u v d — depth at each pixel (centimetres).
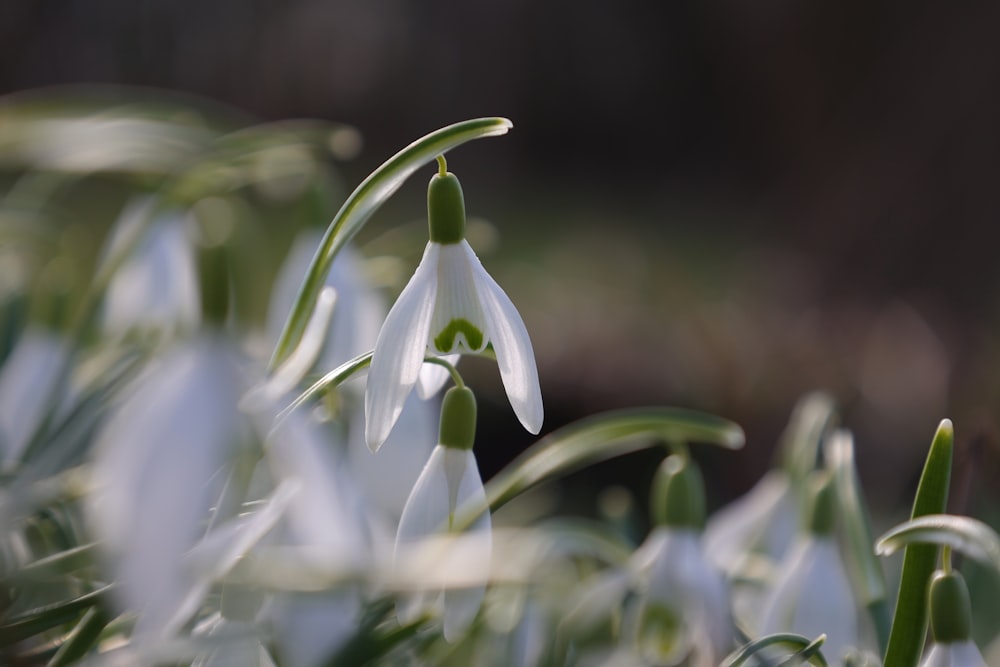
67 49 213
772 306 165
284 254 90
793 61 198
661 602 36
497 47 301
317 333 31
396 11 285
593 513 91
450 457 32
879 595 36
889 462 106
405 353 31
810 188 188
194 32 239
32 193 46
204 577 29
